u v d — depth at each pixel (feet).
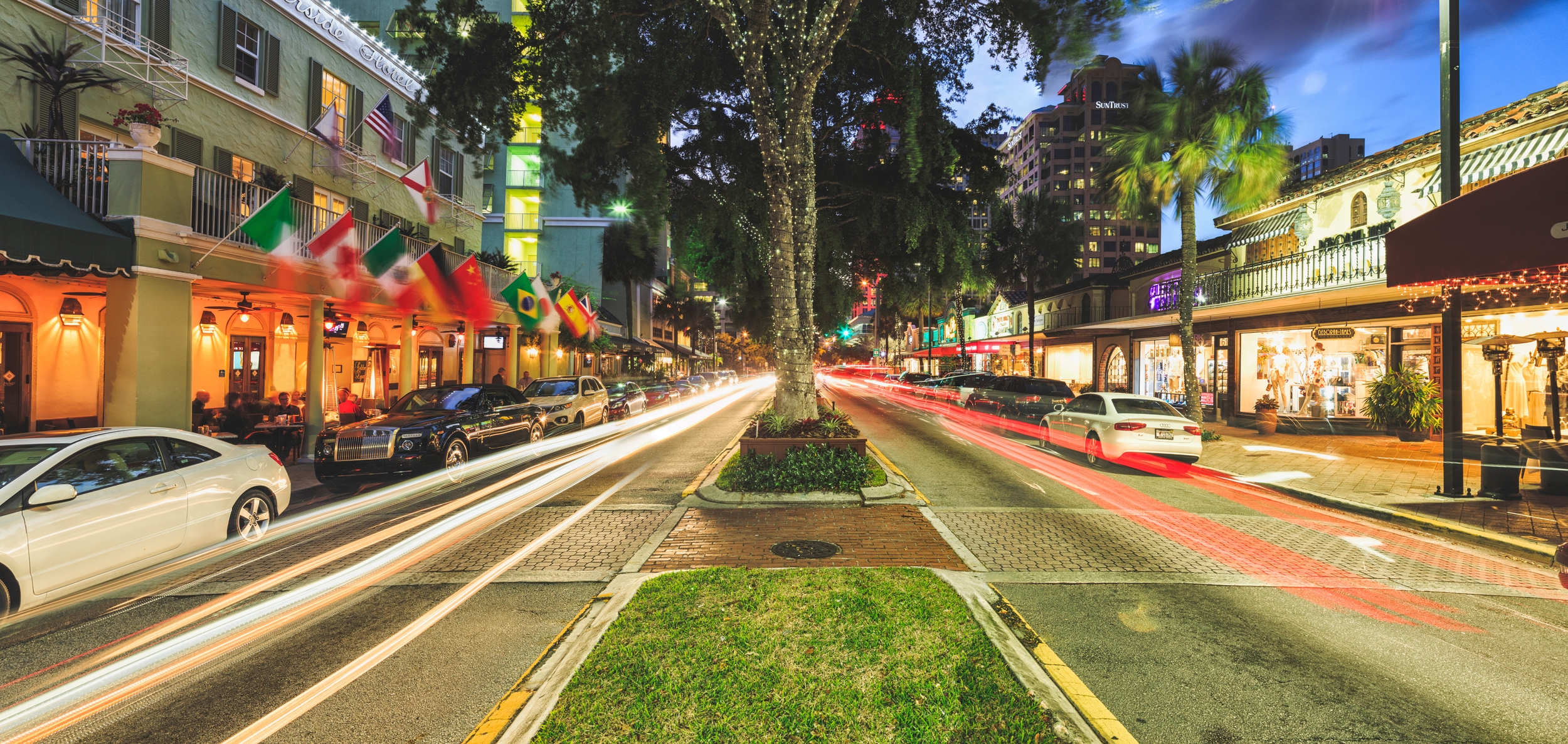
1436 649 13.38
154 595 16.85
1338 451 43.57
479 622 14.89
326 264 43.68
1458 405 27.55
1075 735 9.28
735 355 323.37
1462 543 21.77
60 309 37.78
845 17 33.06
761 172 51.08
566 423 55.01
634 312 144.25
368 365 64.80
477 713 10.91
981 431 58.08
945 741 9.17
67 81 34.60
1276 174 49.08
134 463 18.22
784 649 12.21
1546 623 14.82
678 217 53.72
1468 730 10.26
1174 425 35.27
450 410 36.99
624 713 9.91
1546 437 29.27
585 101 41.11
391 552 20.59
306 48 53.21
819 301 59.52
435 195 59.41
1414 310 45.93
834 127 51.49
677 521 24.27
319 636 14.17
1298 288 55.21
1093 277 102.27
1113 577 17.99
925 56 45.93
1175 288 77.97
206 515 19.81
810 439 30.60
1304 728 10.29
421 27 40.68
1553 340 28.66
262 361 52.34
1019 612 15.21
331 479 32.04
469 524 24.17
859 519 24.58
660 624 13.42
